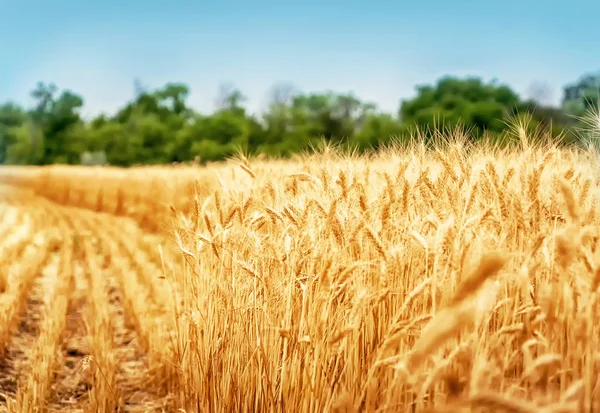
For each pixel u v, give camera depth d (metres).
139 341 7.00
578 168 3.60
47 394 5.41
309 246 3.53
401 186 3.57
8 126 91.25
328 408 3.12
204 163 60.09
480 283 1.75
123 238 15.63
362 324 3.28
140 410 5.24
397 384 2.78
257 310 3.80
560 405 1.84
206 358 4.13
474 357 2.50
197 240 4.25
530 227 3.24
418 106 55.91
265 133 61.28
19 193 43.78
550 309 2.48
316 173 4.30
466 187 3.39
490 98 53.94
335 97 64.19
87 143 79.06
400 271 3.25
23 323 8.37
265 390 3.66
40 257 12.80
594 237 3.05
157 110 76.12
